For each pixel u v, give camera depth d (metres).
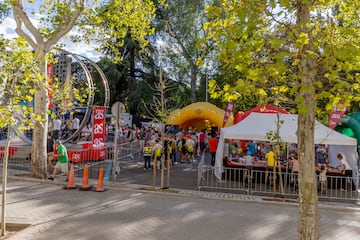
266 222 8.41
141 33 14.69
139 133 23.83
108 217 8.31
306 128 4.63
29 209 8.67
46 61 11.93
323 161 15.73
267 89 5.34
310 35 4.62
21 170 14.38
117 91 38.47
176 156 20.05
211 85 5.18
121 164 17.83
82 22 14.00
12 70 6.08
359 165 18.34
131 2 13.84
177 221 8.22
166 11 33.41
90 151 17.75
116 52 16.81
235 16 4.87
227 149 16.03
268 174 13.64
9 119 6.25
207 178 13.66
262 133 13.77
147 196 10.70
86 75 19.66
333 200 11.50
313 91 4.52
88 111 18.88
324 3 4.73
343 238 7.41
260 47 4.68
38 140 12.55
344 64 4.41
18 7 12.00
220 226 7.95
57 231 7.17
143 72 38.31
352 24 6.54
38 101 12.44
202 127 32.06
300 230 4.66
